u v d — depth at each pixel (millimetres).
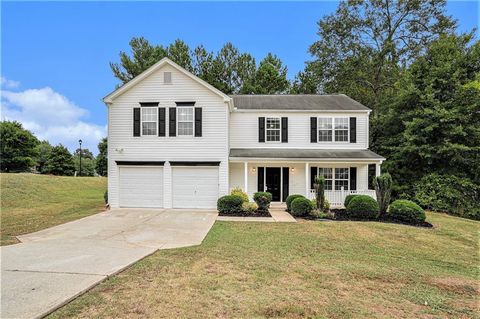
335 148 16688
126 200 14594
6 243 7773
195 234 9094
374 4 24047
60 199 18578
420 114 17234
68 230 9555
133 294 4473
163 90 14609
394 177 18250
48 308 3848
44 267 5648
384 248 7922
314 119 16703
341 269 6008
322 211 12734
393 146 18953
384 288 5043
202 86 14570
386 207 12414
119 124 14648
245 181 15008
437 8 23000
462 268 6418
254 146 16734
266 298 4445
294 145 16719
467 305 4418
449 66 16750
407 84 18375
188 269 5738
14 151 38844
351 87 24891
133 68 24859
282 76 28391
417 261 6832
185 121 14602
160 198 14562
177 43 26109
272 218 12109
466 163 16344
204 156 14516
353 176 16438
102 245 7602
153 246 7566
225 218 12047
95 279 4988
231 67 27641
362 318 3902
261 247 7613
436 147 16250
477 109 16281
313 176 16500
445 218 13148
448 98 17109
